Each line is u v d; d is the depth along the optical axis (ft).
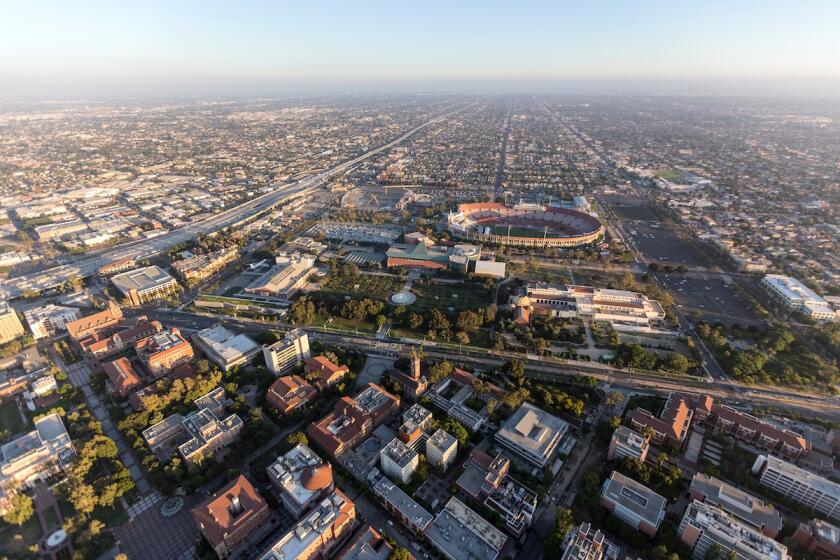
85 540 624.18
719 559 585.63
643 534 634.84
